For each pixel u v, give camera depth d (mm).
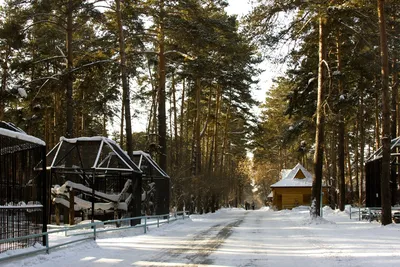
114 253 12609
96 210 21422
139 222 20625
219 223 26094
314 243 14969
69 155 21156
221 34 29609
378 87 29297
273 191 59750
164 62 30609
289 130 37062
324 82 24766
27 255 10836
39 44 32125
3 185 11086
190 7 27047
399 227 18969
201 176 39062
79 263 10867
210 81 40844
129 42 28828
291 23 23094
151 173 26797
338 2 21859
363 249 13141
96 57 26547
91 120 43469
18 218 11336
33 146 11922
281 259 11508
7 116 31250
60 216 21891
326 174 48219
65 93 28750
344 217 28906
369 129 57719
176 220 26000
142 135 51000
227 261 11234
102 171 20141
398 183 29938
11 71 26078
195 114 49656
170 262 11102
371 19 21516
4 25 25312
